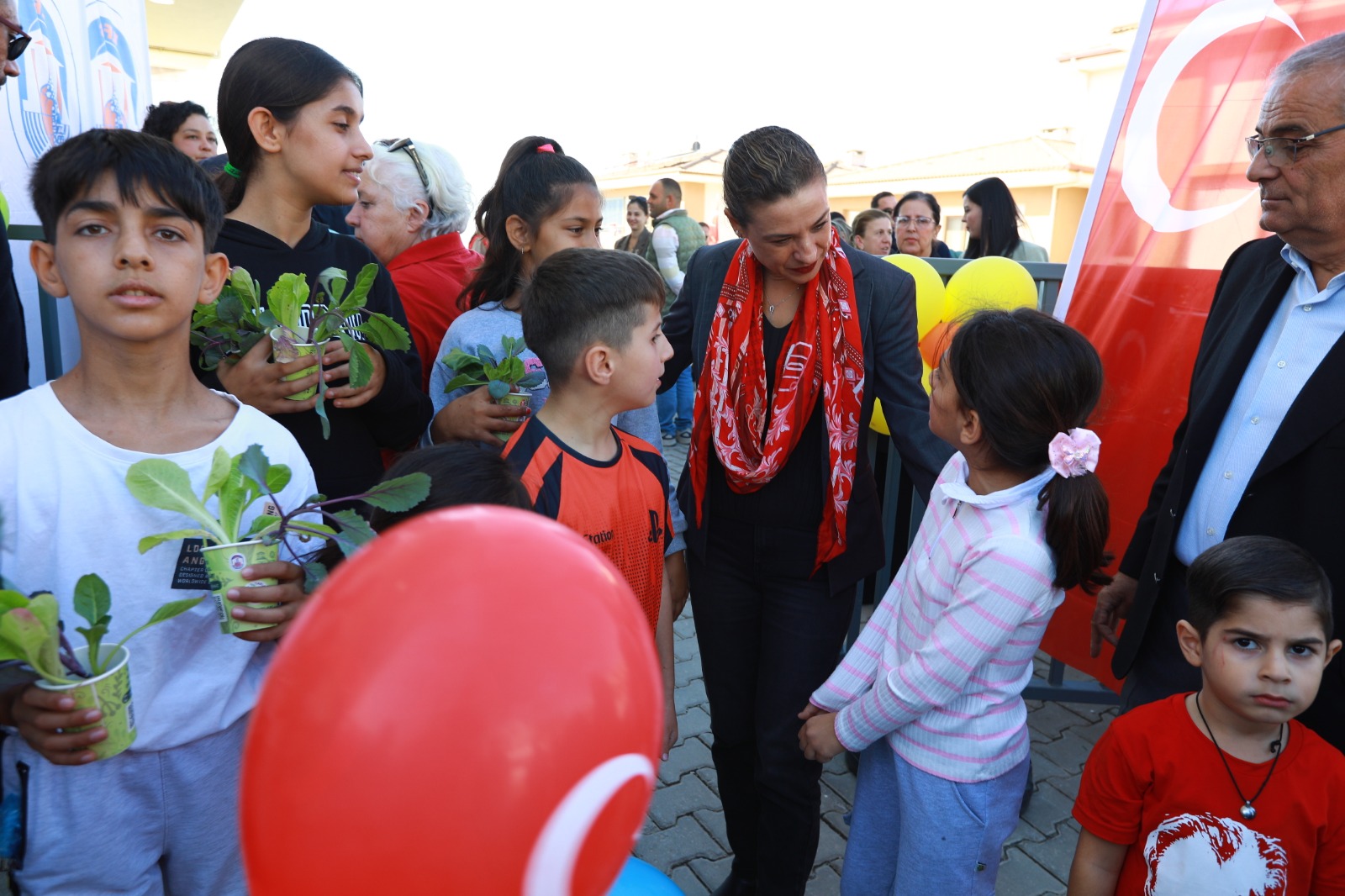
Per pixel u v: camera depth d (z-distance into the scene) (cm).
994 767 165
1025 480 165
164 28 831
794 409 200
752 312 210
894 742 174
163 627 130
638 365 175
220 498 125
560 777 51
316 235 198
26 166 301
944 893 167
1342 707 154
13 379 187
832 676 192
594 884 55
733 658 222
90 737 110
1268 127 157
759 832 214
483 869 50
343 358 172
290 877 52
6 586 115
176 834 135
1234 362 175
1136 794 156
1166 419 292
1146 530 202
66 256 124
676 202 819
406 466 140
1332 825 144
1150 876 155
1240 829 147
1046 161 1911
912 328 211
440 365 220
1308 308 163
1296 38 267
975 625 156
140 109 449
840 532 201
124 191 123
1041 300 367
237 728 140
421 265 265
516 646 51
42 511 124
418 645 51
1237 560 144
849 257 210
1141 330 300
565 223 211
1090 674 318
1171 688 183
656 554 190
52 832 125
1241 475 169
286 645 56
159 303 127
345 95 187
